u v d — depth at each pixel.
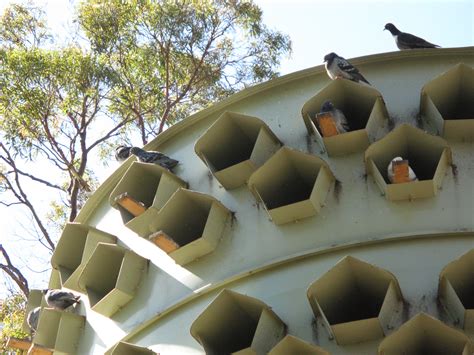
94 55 23.92
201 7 24.39
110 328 15.02
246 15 24.58
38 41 24.20
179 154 15.91
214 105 15.84
